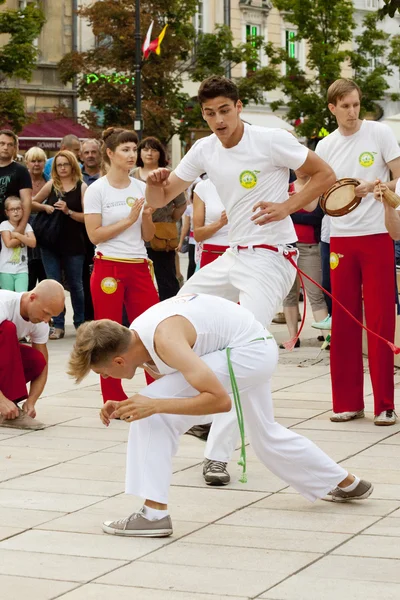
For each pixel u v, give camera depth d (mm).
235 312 5910
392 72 42375
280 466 6152
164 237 12812
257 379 5891
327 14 40656
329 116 40812
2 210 13516
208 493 6652
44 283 8633
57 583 5078
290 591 4906
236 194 7156
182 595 4883
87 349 5426
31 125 39562
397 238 7891
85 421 8906
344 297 8602
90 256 14477
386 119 33906
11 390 8625
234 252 7309
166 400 5500
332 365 8680
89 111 39000
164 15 37812
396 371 11047
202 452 7734
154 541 5715
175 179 7383
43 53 42750
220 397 5430
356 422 8633
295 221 12602
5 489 6801
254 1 50188
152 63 37812
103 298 8898
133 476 5770
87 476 7105
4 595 4922
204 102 6957
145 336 5539
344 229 8508
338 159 8578
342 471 6219
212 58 40844
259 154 7055
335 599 4789
